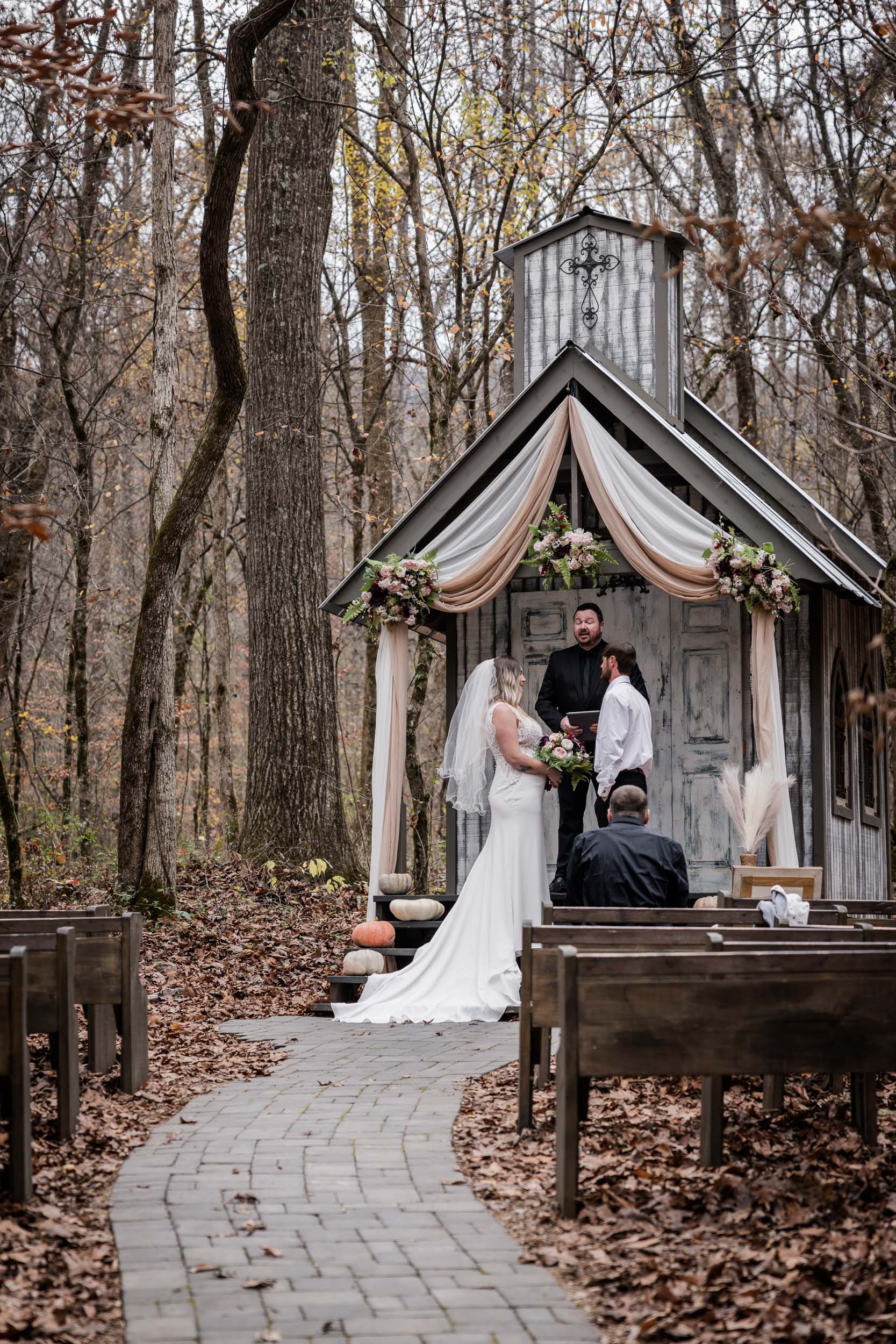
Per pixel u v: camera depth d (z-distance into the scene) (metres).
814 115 18.73
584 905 8.11
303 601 16.38
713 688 11.88
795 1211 5.00
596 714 10.88
